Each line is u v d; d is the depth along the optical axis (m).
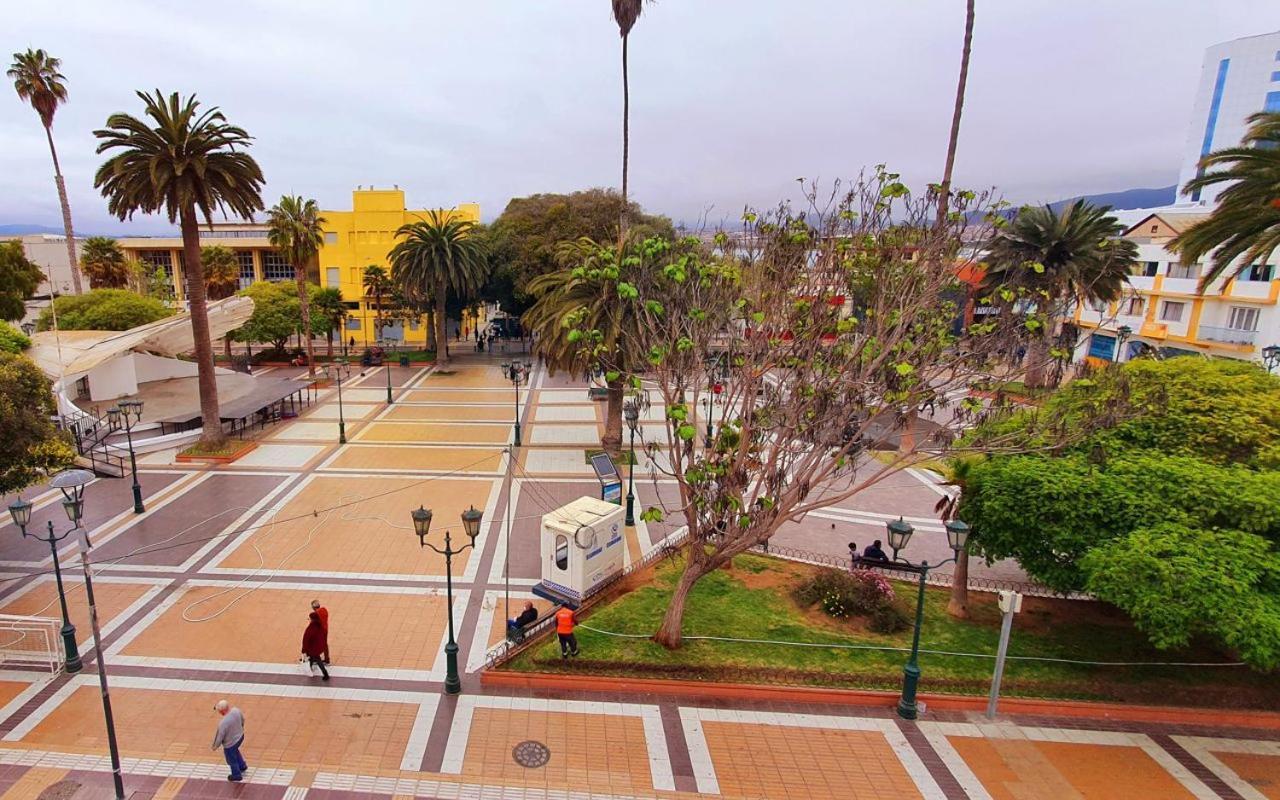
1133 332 43.28
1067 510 12.86
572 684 12.93
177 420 28.50
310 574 17.06
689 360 13.30
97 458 24.89
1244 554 11.26
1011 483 13.60
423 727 11.75
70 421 25.95
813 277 12.48
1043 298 14.59
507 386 41.78
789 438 12.43
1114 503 12.75
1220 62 68.00
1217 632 10.83
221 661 13.37
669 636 13.97
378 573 17.23
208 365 26.34
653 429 31.69
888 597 15.72
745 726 12.10
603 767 11.01
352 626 14.78
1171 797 10.70
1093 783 10.97
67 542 18.41
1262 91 65.00
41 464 15.89
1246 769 11.39
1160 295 41.47
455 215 59.47
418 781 10.52
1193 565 11.02
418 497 22.59
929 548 19.89
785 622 15.30
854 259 12.10
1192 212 43.62
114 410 25.30
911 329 12.45
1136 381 15.99
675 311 13.36
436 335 50.38
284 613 15.20
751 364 12.52
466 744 11.38
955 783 10.91
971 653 14.26
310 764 10.78
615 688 12.93
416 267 42.38
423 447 28.47
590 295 24.83
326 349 57.88
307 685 12.74
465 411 35.16
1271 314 34.47
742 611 15.73
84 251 53.97
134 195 23.50
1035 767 11.31
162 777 10.34
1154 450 14.50
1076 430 13.13
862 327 13.23
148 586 16.23
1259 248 17.84
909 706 12.40
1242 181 18.39
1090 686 13.23
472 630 14.79
